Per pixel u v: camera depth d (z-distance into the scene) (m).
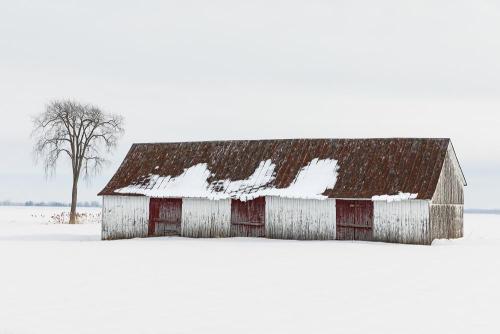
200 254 27.70
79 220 64.81
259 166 40.88
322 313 13.95
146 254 27.73
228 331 12.15
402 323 12.95
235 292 16.75
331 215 37.16
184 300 15.50
